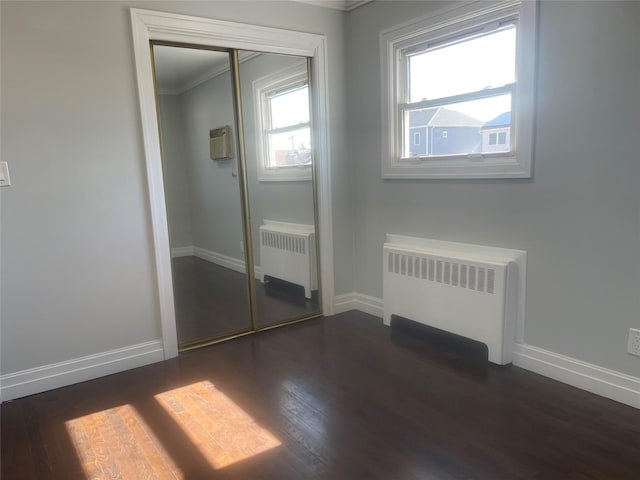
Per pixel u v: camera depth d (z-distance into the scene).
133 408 2.28
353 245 3.62
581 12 2.08
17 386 2.41
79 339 2.56
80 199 2.48
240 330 3.22
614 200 2.07
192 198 2.94
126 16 2.51
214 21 2.76
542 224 2.36
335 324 3.36
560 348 2.37
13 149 2.29
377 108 3.22
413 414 2.13
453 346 2.85
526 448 1.86
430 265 2.81
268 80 3.12
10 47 2.23
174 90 2.79
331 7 3.26
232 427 2.08
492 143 2.57
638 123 1.96
